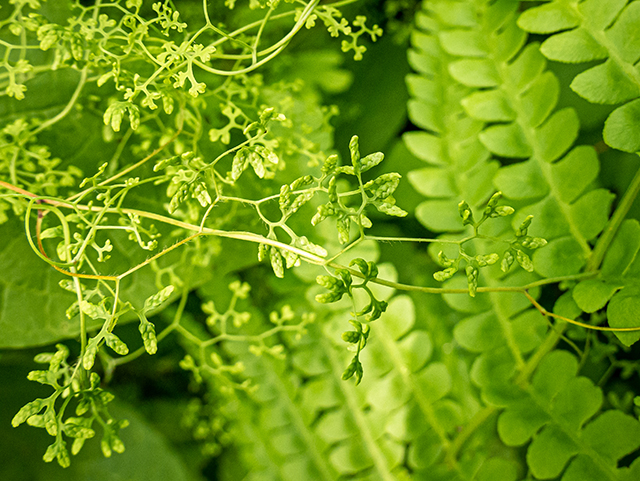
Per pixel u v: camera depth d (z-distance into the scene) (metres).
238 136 0.19
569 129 0.19
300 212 0.20
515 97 0.19
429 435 0.20
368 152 0.25
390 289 0.20
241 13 0.20
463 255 0.15
